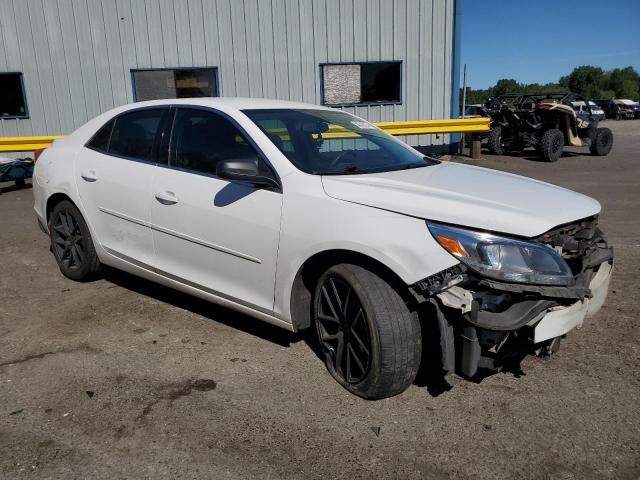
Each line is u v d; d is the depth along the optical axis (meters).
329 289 3.09
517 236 2.66
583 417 2.80
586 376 3.20
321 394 3.03
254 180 3.15
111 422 2.76
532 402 2.94
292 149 3.39
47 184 4.69
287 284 3.16
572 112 13.60
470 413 2.85
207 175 3.55
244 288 3.41
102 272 4.78
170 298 4.43
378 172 3.42
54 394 3.02
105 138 4.38
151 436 2.65
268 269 3.23
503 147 14.77
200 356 3.47
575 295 2.66
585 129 14.37
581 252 2.97
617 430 2.69
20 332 3.80
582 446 2.57
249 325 3.93
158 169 3.83
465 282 2.63
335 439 2.64
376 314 2.78
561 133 13.33
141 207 3.89
